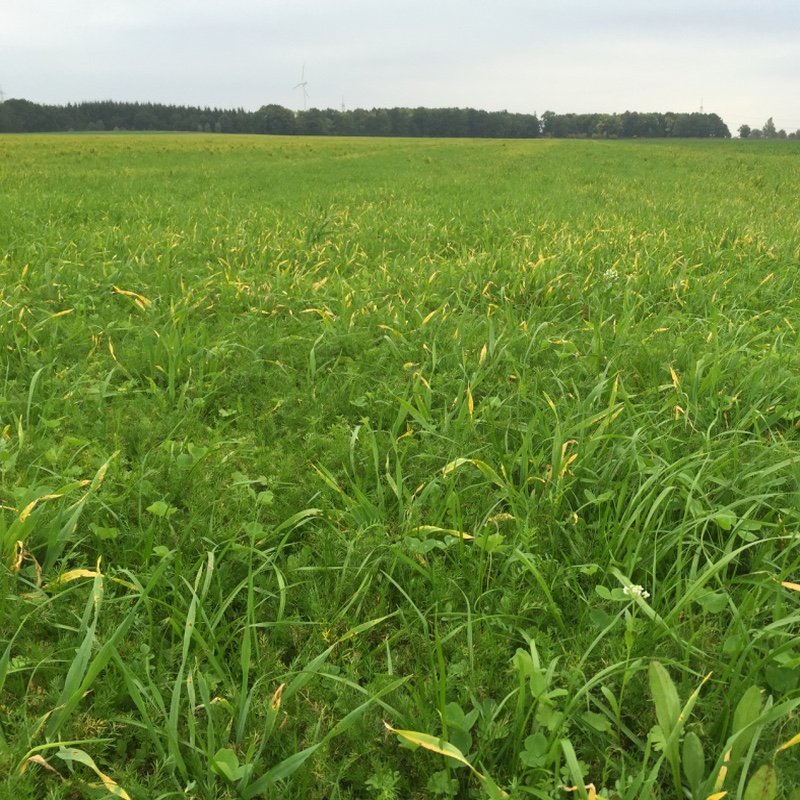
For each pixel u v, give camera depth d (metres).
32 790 1.79
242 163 26.48
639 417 3.78
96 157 27.70
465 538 2.85
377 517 2.97
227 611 2.58
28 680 2.21
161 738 2.01
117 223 10.69
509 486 3.06
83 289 6.20
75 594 2.56
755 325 5.72
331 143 51.91
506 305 6.10
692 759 1.83
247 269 7.27
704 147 47.84
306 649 2.36
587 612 2.49
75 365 4.52
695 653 2.27
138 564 2.76
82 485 3.11
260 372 4.62
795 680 2.14
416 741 1.80
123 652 2.28
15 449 3.48
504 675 2.29
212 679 2.19
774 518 3.00
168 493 3.14
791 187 19.61
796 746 1.97
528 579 2.67
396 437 3.74
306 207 12.88
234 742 2.06
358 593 2.50
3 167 21.02
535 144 52.81
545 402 4.15
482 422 3.87
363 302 6.14
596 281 6.87
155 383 4.52
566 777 1.90
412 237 9.84
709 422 3.89
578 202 14.30
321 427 3.99
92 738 2.00
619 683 2.22
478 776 1.80
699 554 2.80
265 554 2.68
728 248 8.98
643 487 2.81
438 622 2.51
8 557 2.56
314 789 1.92
